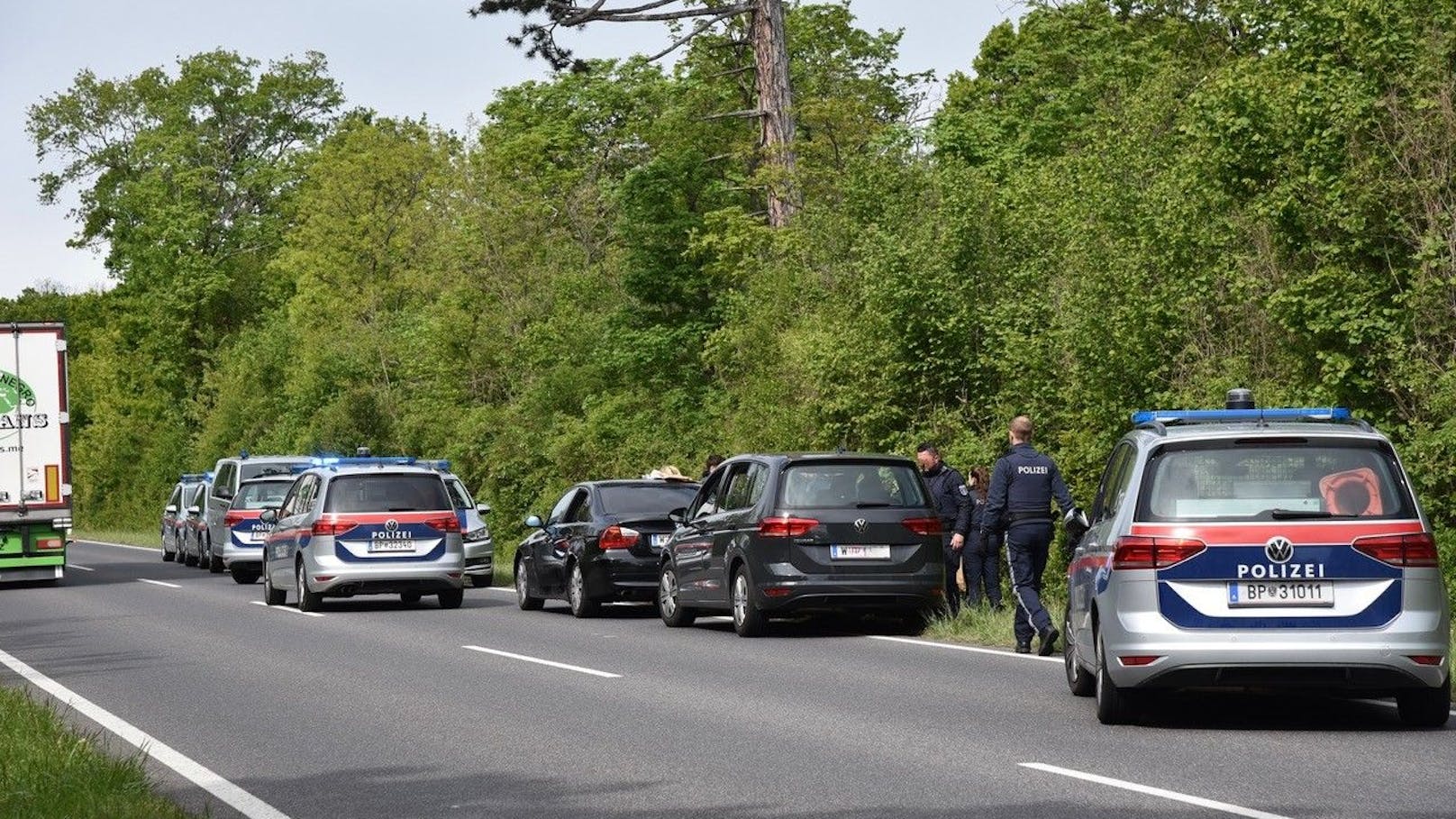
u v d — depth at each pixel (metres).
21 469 32.16
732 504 20.47
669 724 12.36
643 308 46.12
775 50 40.50
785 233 37.38
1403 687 11.40
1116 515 12.03
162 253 80.75
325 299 67.44
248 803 9.55
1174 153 25.25
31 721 12.09
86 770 10.02
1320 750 10.76
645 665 16.56
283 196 83.06
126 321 83.12
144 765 10.74
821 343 29.44
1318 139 21.03
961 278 28.47
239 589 31.53
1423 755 10.49
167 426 78.88
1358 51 21.05
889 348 28.20
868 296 28.70
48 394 32.31
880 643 18.77
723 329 38.16
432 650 18.53
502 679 15.45
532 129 55.50
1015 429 17.34
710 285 45.91
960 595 21.56
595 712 13.11
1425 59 20.66
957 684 14.64
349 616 24.06
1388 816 8.60
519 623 22.39
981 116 43.28
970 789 9.55
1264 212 21.09
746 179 47.50
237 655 18.22
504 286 48.50
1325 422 12.33
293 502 26.67
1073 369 23.89
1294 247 21.50
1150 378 23.33
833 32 54.88
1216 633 11.38
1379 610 11.34
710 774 10.22
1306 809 8.80
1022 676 15.24
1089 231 24.58
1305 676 11.35
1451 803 8.94
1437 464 19.78
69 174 83.88
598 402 43.53
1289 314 20.92
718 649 18.27
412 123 72.44
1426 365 20.17
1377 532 11.40
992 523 17.20
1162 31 40.00
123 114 84.50
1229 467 11.70
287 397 65.69
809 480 19.64
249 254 83.31
